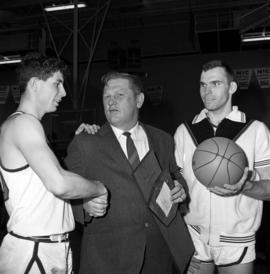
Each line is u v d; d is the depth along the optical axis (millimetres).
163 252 1972
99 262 1862
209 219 2215
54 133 7598
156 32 12430
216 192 2008
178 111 12195
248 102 11633
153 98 12406
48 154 1470
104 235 1896
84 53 12742
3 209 6098
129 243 1870
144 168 1909
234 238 2176
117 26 12594
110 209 1901
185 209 2143
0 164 1591
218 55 12109
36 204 1584
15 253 1564
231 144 2010
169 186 1937
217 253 2209
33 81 1615
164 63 12484
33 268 1561
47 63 1623
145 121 12391
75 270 4004
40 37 11211
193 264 2287
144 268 1897
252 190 2053
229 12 10406
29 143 1468
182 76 12320
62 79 1694
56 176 1438
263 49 11727
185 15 12102
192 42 11984
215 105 2225
